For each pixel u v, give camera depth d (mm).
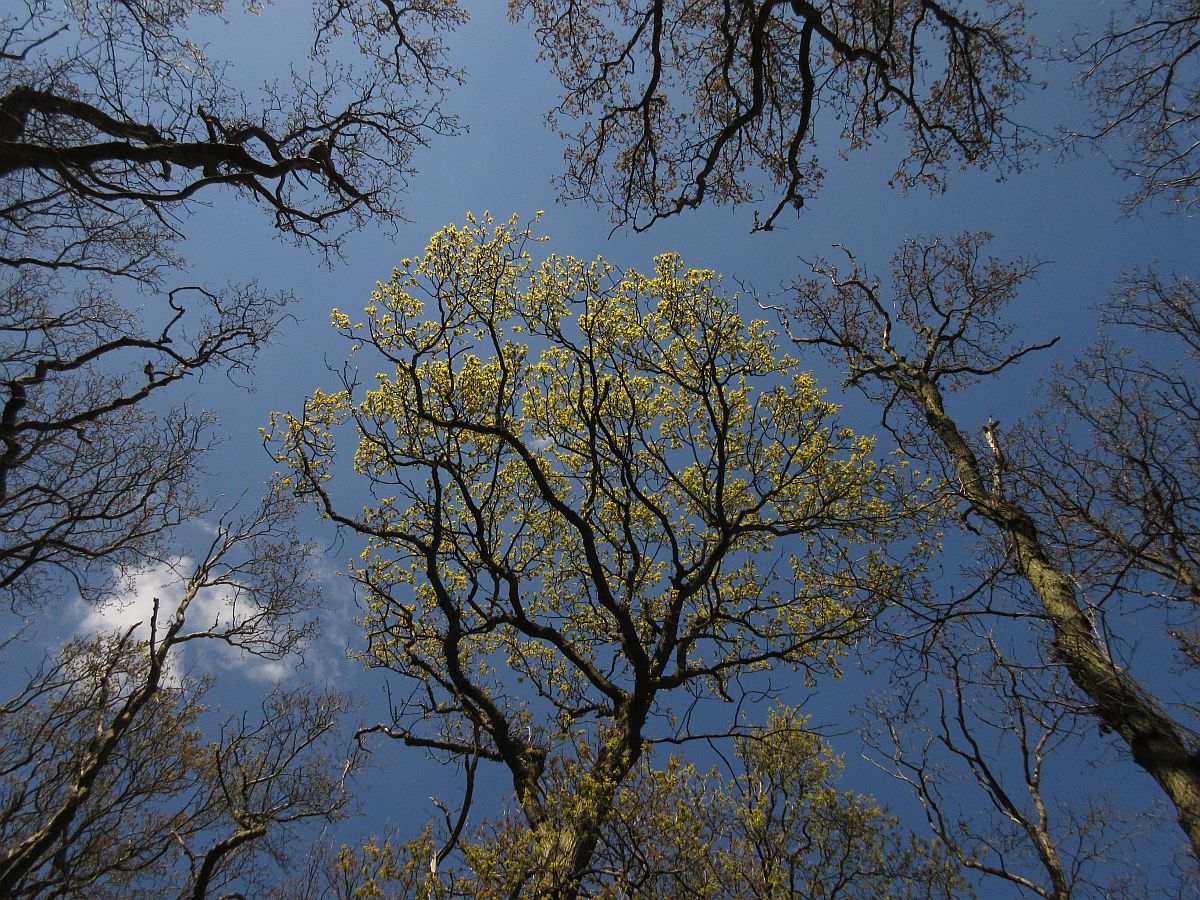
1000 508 7359
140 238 9961
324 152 9016
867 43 8367
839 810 7660
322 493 10227
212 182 8227
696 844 5617
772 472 12336
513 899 5266
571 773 6051
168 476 10781
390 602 10055
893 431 8422
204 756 10922
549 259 11023
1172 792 5281
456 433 11359
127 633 10867
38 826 9836
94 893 9891
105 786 10242
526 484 13070
